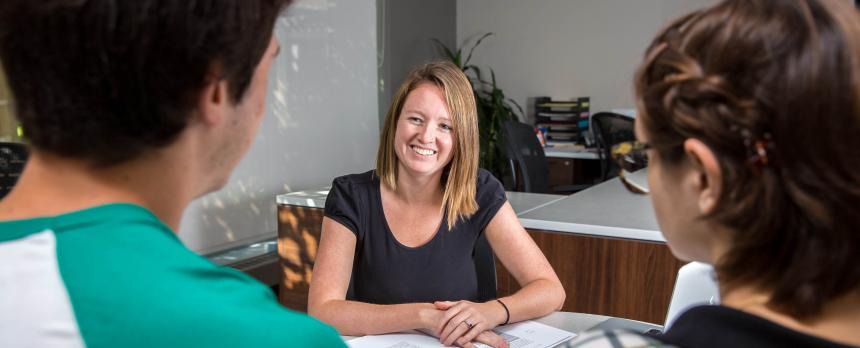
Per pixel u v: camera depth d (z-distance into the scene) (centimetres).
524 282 168
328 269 163
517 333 145
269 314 48
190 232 326
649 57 50
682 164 48
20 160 159
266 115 354
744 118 42
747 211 44
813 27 42
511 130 379
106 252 45
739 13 45
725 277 48
